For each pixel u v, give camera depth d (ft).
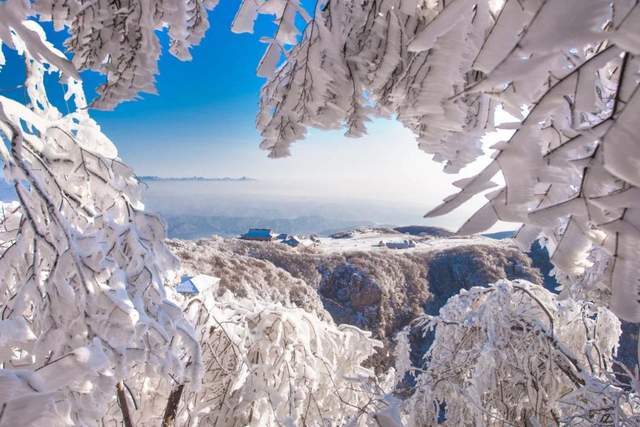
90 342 6.65
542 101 2.49
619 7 2.06
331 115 5.38
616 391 11.93
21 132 6.91
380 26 4.77
